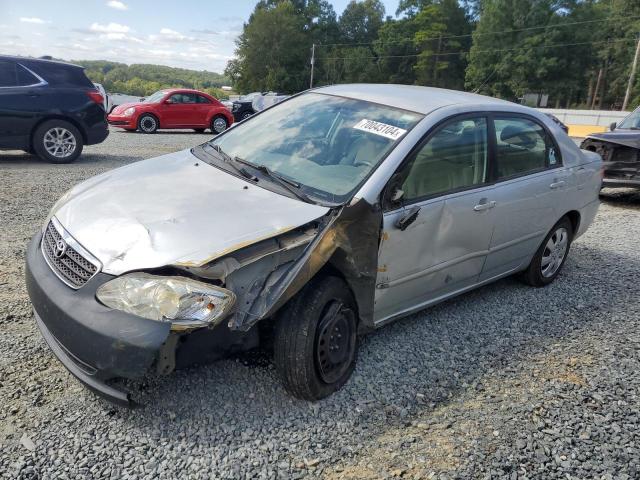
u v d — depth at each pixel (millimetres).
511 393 3152
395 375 3242
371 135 3428
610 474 2553
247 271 2584
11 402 2717
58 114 9180
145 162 3807
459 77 79125
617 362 3582
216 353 2586
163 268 2461
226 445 2549
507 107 4188
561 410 3012
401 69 82438
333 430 2715
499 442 2713
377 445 2639
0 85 8781
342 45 87750
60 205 3184
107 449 2463
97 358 2367
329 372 2928
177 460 2432
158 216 2781
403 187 3215
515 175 4105
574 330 4039
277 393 2949
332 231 2709
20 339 3289
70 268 2668
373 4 93688
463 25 80375
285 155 3543
